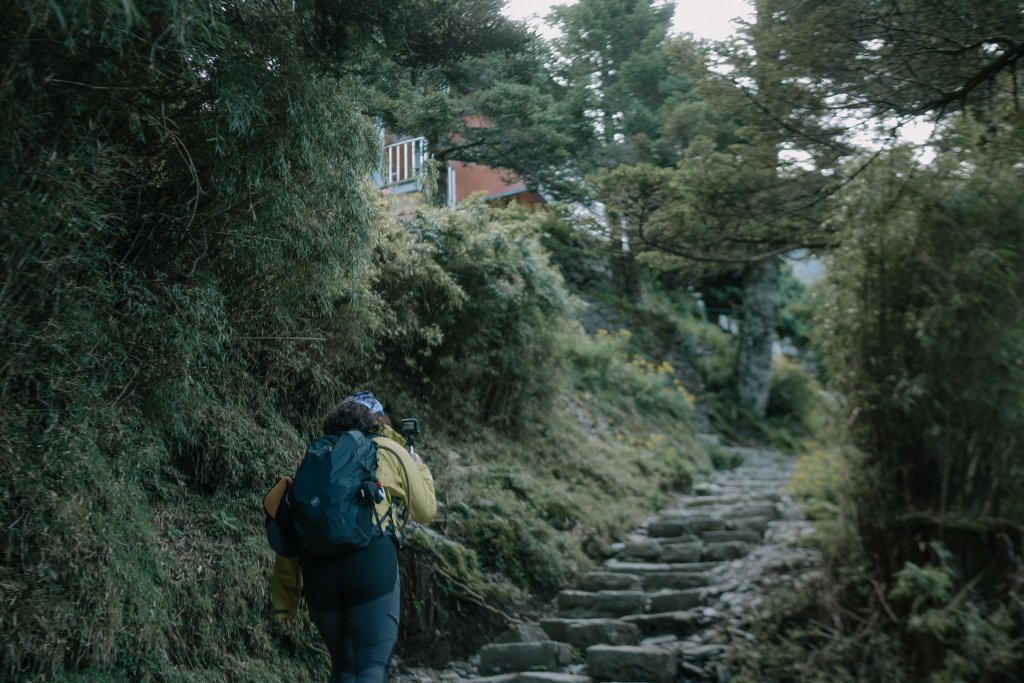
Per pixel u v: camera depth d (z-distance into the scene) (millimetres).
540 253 8742
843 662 4938
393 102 9312
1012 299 4672
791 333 21828
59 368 3160
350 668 3301
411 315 6449
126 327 3625
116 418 3473
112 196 3496
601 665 5309
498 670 5246
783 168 6793
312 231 4359
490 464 7109
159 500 4094
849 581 5277
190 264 3986
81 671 3094
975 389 4754
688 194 7055
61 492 3158
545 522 6934
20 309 3051
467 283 7336
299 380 5457
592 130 13922
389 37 4164
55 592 3047
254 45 3752
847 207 5582
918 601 4594
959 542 4867
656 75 15742
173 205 3910
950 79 5645
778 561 6559
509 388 8047
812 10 5527
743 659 5227
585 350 11992
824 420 5816
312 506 3115
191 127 3781
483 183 16531
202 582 3887
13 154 2887
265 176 4098
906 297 5109
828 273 5758
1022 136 4914
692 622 5832
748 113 6746
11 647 2852
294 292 4586
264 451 4711
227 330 4289
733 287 20719
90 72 3217
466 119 11164
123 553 3373
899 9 5105
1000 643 4273
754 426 15914
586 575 6570
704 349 17875
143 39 3141
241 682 3758
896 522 5086
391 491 3377
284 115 3934
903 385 4918
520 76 11141
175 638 3607
